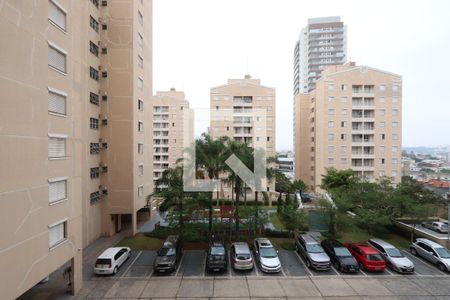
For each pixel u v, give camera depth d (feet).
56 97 40.09
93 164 73.72
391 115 136.15
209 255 54.19
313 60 359.25
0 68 29.63
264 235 74.84
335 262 55.21
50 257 37.76
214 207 87.51
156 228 78.59
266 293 44.86
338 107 135.95
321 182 126.72
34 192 34.73
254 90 140.15
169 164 192.24
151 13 96.78
